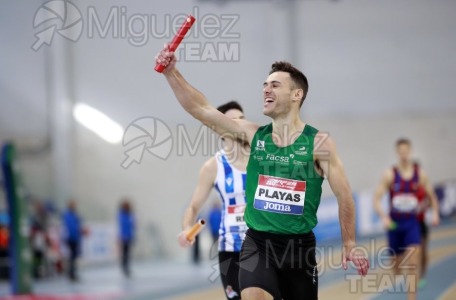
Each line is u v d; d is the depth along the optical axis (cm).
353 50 3325
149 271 2616
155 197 3356
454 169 3328
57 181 3158
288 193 653
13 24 3075
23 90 3123
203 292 1727
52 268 2592
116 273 2602
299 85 660
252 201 667
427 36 3288
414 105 3334
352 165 3409
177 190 3353
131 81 3061
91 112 3109
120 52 3064
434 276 1772
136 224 3328
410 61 3312
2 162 1897
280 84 653
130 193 3325
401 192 1332
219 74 3141
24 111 3144
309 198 655
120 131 3130
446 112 3306
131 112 3067
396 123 3353
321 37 3319
